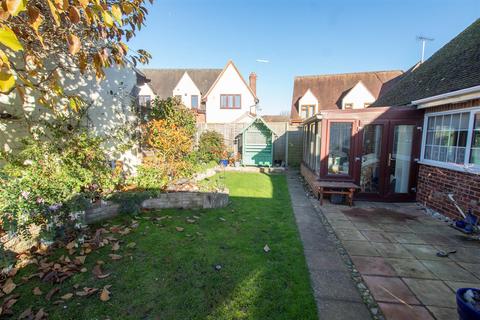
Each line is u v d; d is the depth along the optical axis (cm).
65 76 530
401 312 257
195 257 349
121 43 297
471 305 209
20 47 162
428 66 872
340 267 344
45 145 425
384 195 683
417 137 663
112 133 660
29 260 325
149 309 246
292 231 459
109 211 485
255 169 1194
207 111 2200
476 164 485
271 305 257
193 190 593
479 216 468
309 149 940
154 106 888
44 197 360
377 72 2323
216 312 245
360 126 685
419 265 353
